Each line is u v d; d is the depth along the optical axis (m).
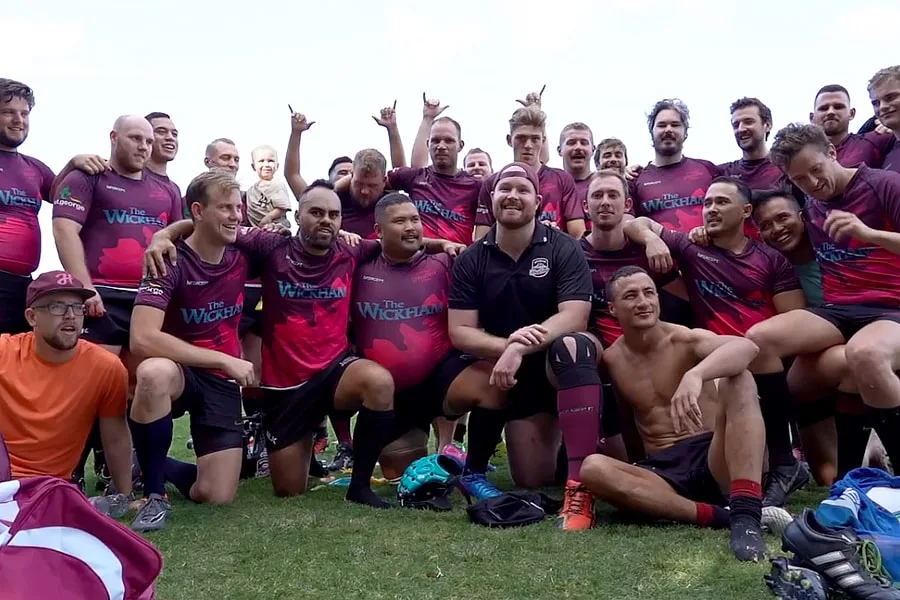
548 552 2.92
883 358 3.43
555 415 4.36
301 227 4.25
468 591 2.50
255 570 2.76
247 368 3.79
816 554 2.35
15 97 4.69
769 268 4.30
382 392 4.01
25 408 3.48
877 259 3.89
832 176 3.92
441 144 5.71
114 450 3.73
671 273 4.56
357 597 2.46
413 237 4.44
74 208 4.61
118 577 1.94
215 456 4.02
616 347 3.89
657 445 3.70
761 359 3.73
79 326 3.49
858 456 3.86
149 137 4.93
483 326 4.30
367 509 3.81
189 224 4.14
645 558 2.80
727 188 4.31
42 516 1.90
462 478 4.07
